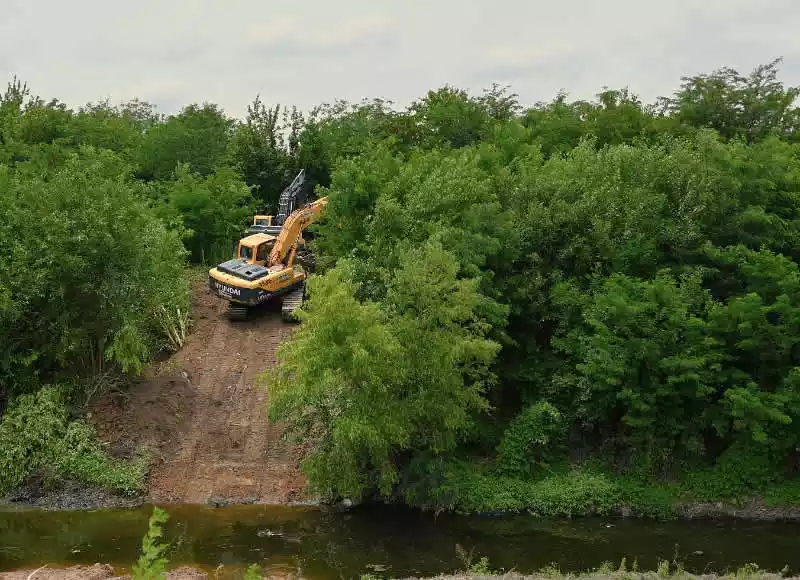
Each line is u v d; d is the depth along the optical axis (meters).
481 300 24.61
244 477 25.09
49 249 25.61
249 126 48.12
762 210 27.17
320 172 47.06
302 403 22.09
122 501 24.05
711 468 25.09
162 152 47.16
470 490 24.22
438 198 28.47
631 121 41.66
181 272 33.59
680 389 24.75
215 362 30.47
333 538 22.08
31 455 24.77
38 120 47.69
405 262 23.92
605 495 24.23
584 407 25.62
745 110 40.84
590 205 27.73
